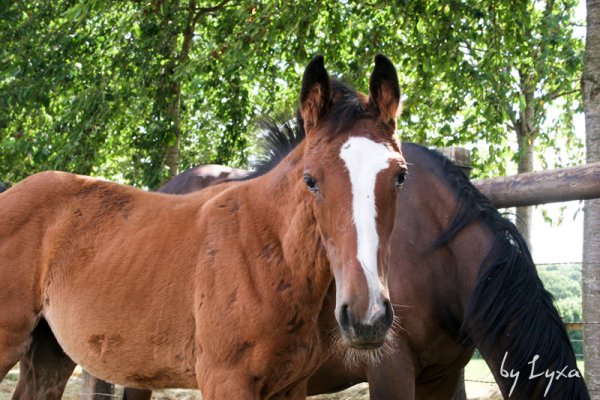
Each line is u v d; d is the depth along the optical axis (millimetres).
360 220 2502
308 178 2699
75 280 3461
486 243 3564
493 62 7727
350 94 2854
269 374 2992
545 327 3361
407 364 3609
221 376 2986
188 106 11438
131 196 3652
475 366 8258
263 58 8500
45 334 3857
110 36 9266
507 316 3387
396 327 3602
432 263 3695
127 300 3305
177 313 3207
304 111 2818
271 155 3736
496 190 4082
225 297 3025
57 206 3615
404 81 9500
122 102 8516
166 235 3371
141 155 8891
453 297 3668
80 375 6824
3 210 3604
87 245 3516
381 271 2494
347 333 2467
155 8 8383
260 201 3209
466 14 7457
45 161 8648
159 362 3273
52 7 9102
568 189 3816
